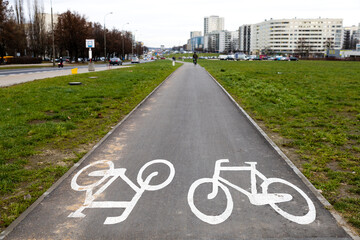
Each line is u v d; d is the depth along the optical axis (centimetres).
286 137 787
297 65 5294
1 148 682
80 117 1003
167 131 851
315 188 482
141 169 573
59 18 7262
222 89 1800
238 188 489
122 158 634
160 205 435
